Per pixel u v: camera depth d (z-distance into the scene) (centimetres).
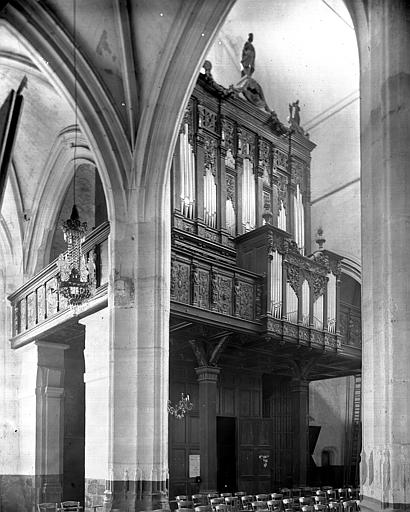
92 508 1471
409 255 727
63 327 1769
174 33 1373
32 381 1992
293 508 1683
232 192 2100
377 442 718
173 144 1456
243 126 2178
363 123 814
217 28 1383
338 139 2573
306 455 2261
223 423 2378
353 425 2603
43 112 1839
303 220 2398
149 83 1442
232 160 2120
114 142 1458
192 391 2233
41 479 1925
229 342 1972
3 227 2088
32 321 1947
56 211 2059
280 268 1930
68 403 2183
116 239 1438
